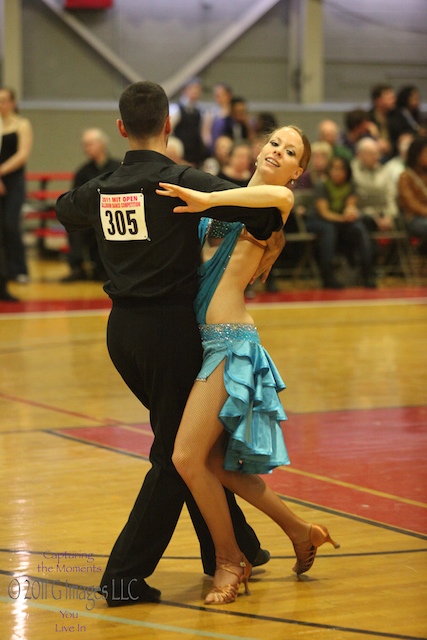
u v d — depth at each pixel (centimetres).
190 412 604
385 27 3662
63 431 1080
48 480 890
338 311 2044
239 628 565
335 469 929
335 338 1720
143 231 603
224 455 630
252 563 667
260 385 613
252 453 606
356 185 2467
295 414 1159
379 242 2520
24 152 2244
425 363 1492
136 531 615
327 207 2380
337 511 799
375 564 677
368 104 3631
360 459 965
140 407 1203
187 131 2680
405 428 1093
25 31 3328
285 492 855
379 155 2528
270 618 581
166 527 618
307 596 619
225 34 3512
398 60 3694
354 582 643
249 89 3562
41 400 1237
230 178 2153
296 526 646
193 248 612
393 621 573
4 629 565
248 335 621
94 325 1842
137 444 1026
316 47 3556
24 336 1717
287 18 3572
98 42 3394
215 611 595
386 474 912
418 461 958
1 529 749
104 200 615
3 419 1134
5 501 823
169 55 3478
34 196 2741
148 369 613
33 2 3325
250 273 629
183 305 614
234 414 596
